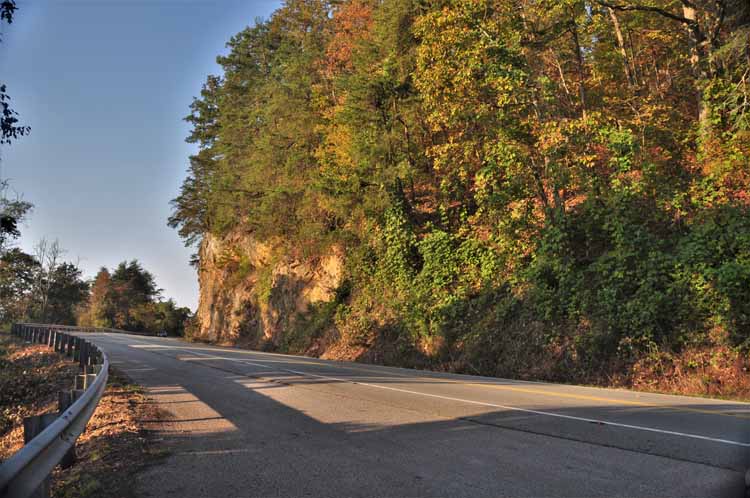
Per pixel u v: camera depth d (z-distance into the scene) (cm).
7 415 1683
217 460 605
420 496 460
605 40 2333
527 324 1852
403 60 2464
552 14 2002
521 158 2009
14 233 1847
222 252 5219
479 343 1938
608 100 2091
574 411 842
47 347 2934
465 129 2259
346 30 3400
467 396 1041
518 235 2091
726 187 1653
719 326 1406
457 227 2536
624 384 1445
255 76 5259
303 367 1742
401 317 2402
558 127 1914
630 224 1720
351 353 2580
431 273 2347
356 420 809
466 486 482
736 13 1773
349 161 2738
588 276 1794
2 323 8206
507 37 1995
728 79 1783
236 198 4581
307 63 3428
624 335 1553
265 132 3788
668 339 1473
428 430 725
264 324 4019
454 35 1988
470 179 2627
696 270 1493
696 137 1942
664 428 691
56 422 492
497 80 1939
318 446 654
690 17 1916
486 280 2142
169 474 556
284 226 3803
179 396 1120
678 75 2259
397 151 2616
